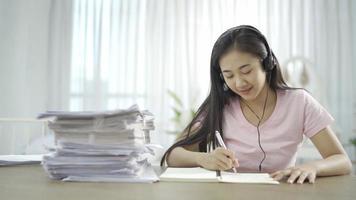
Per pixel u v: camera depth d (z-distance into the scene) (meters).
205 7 2.79
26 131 2.59
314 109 1.10
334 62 2.69
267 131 1.13
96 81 2.76
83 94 2.76
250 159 1.12
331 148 1.05
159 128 2.73
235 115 1.18
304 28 2.72
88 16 2.79
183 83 2.78
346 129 2.65
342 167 0.86
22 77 2.60
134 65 2.78
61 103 2.73
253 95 0.99
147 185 0.66
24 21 2.61
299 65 2.63
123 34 2.79
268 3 2.72
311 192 0.61
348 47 2.68
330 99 2.67
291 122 1.11
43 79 2.66
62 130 0.71
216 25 2.77
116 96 2.78
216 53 0.99
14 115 2.57
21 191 0.60
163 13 2.80
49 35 2.73
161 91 2.77
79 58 2.77
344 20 2.69
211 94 1.14
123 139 0.70
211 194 0.59
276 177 0.75
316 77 2.60
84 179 0.70
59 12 2.75
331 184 0.70
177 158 1.00
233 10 2.77
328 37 2.70
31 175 0.77
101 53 2.78
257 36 0.98
